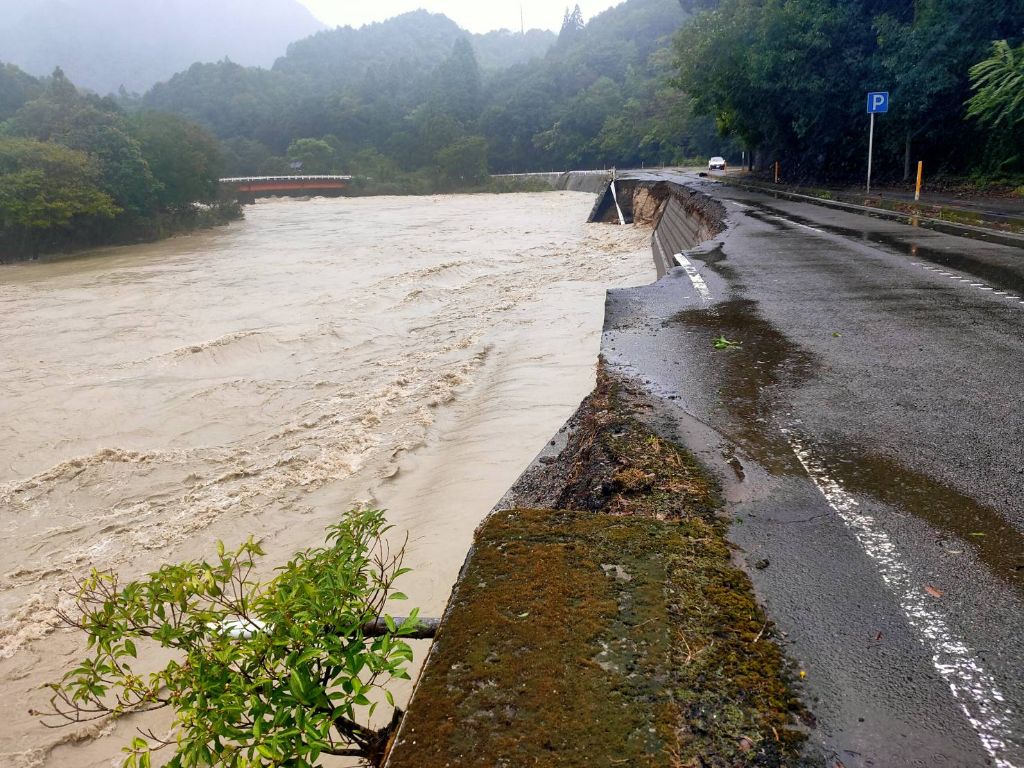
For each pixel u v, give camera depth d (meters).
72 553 7.26
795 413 4.71
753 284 9.21
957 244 11.61
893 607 2.64
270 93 153.25
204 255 31.59
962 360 5.70
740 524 3.28
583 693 2.09
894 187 22.72
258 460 9.15
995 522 3.24
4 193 31.83
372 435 9.63
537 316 15.82
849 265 10.27
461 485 7.79
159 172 42.78
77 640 5.95
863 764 1.92
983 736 2.03
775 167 31.89
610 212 42.06
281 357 13.50
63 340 15.48
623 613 2.46
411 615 2.31
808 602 2.66
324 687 2.08
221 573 2.35
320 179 85.50
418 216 50.66
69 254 34.50
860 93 24.52
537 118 110.00
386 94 142.75
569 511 3.26
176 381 12.20
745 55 27.78
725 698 2.11
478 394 11.06
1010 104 17.83
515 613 2.47
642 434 4.45
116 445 9.79
